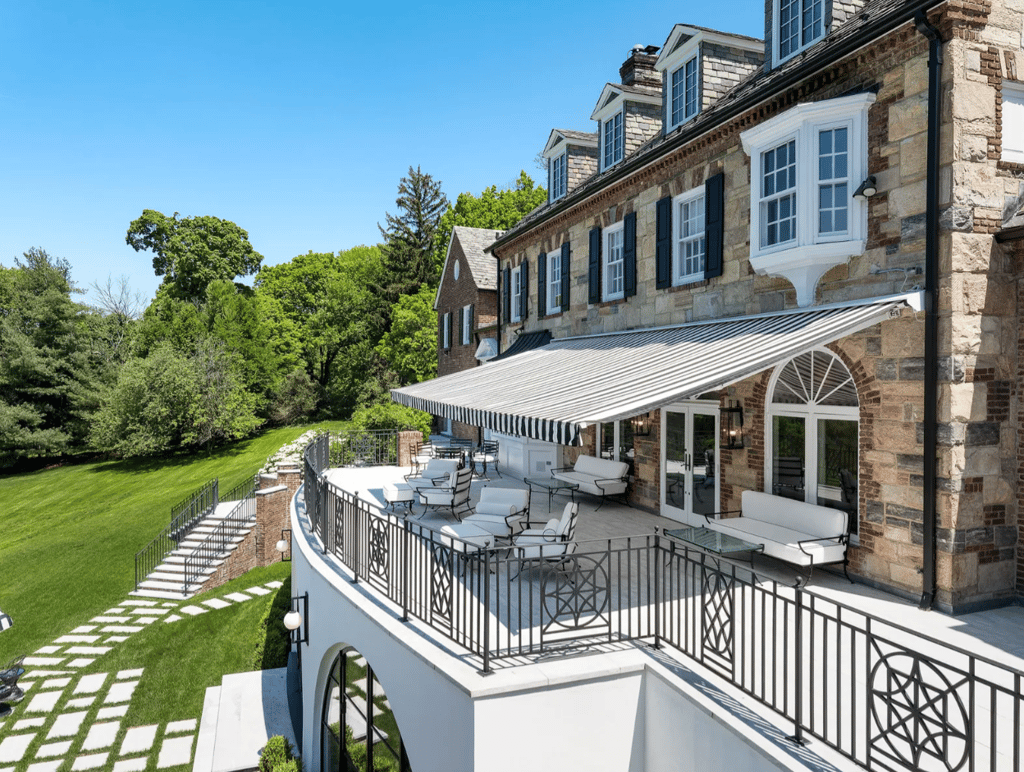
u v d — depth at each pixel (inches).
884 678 321.4
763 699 276.5
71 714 705.0
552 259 1005.8
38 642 919.0
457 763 305.6
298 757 589.9
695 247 669.9
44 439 2379.4
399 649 363.6
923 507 420.2
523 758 302.4
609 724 319.6
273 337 2906.0
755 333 489.1
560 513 731.4
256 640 853.2
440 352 1866.4
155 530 1425.9
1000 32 419.8
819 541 474.0
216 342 2391.7
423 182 3002.0
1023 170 427.5
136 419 2138.3
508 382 644.1
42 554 1337.4
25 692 757.3
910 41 428.5
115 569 1209.4
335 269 3289.9
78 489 2005.4
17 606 1072.2
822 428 513.7
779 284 544.7
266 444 2272.4
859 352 465.4
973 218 411.5
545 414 414.9
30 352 2422.5
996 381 421.1
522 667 318.7
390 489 724.0
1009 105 434.0
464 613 339.0
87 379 2496.3
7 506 1934.1
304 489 745.6
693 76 727.7
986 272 416.8
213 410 2185.0
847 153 473.1
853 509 487.2
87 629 944.3
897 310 415.8
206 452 2236.7
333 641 477.4
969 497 413.7
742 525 522.3
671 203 691.4
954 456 408.8
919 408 423.5
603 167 901.8
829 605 425.4
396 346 2559.1
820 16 555.5
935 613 411.2
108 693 749.9
